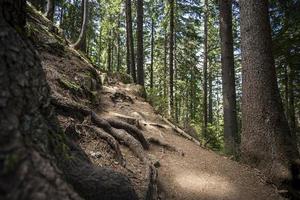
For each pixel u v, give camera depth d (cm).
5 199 171
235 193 618
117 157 536
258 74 783
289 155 743
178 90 2859
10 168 182
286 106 1789
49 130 302
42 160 207
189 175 636
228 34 1184
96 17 2884
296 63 1346
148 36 3512
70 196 205
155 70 3734
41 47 785
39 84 289
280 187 711
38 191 186
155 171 566
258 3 802
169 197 551
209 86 3422
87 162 364
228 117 1135
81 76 822
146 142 692
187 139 918
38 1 1606
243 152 791
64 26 2297
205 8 2142
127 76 1365
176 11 2000
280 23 1306
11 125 206
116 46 3544
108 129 618
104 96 901
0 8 271
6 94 222
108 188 335
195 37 2355
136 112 888
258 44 789
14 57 249
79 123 558
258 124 771
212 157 766
